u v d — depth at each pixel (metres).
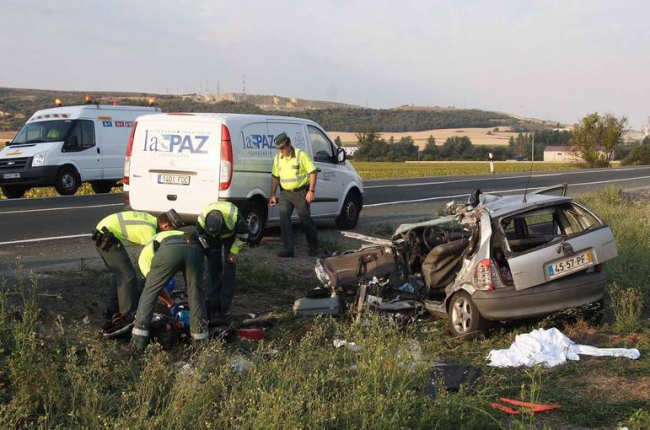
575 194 23.86
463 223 8.05
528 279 7.57
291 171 11.31
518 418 5.47
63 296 8.32
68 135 21.64
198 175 11.45
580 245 7.84
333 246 12.50
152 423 4.82
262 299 9.38
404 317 8.09
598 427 5.39
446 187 26.19
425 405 5.20
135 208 11.90
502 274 7.65
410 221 16.08
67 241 12.44
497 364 6.78
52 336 6.63
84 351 6.54
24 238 12.60
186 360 6.72
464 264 7.89
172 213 7.31
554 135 118.00
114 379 5.88
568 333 7.88
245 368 5.96
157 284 6.82
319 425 4.83
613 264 10.66
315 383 5.36
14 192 22.61
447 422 5.10
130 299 7.68
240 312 8.73
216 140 11.40
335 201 13.89
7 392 5.44
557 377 6.43
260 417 4.68
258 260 10.91
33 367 5.59
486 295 7.55
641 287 9.93
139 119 11.97
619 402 5.81
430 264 8.44
